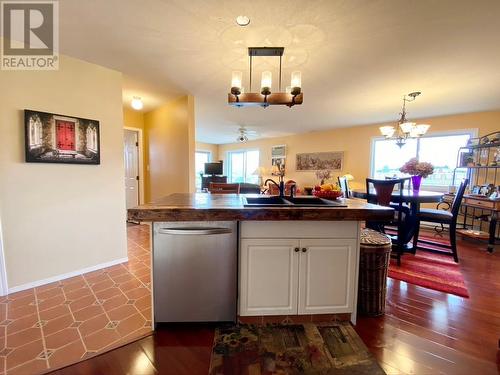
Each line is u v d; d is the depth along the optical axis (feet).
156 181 14.42
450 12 5.36
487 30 6.02
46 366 4.25
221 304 5.34
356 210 5.03
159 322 5.30
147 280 7.63
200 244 5.16
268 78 6.41
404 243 10.31
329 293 5.47
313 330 5.33
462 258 9.85
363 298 5.85
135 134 15.43
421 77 9.09
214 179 24.44
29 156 6.82
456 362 4.42
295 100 6.84
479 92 10.58
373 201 10.39
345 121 16.92
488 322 5.62
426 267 8.87
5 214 6.55
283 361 4.46
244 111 14.37
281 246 5.27
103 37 6.51
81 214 8.02
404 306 6.31
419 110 13.69
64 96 7.47
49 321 5.50
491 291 7.09
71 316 5.71
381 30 6.08
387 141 17.34
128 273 8.16
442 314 5.95
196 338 5.06
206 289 5.28
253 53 7.22
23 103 6.72
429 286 7.39
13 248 6.70
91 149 8.11
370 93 10.87
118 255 9.00
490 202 10.74
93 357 4.48
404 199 9.43
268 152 25.45
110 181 8.72
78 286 7.20
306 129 20.26
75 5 5.22
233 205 5.39
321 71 8.59
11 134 6.56
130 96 11.74
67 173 7.66
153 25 5.96
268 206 5.27
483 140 12.80
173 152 12.68
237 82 6.52
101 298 6.53
